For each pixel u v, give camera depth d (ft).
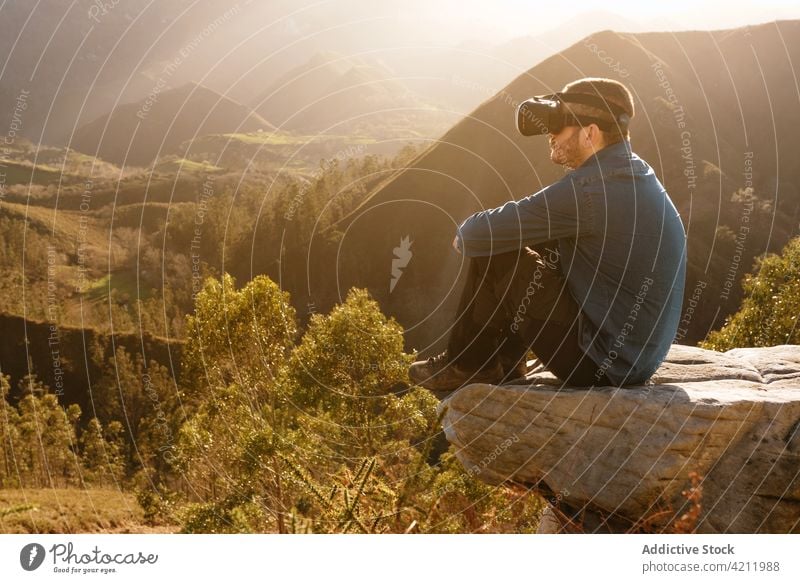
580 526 9.53
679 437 8.97
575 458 9.33
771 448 9.11
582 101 9.46
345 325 16.26
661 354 9.84
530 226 9.11
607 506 9.21
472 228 9.21
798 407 9.23
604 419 9.17
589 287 9.35
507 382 10.37
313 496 8.00
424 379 10.35
